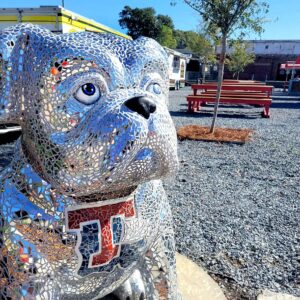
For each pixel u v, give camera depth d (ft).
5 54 3.17
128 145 2.88
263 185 13.32
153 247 4.44
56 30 19.48
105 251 3.54
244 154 17.90
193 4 20.79
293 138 22.09
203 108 36.65
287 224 9.91
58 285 3.65
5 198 3.49
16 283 3.48
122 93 3.08
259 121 28.68
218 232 9.28
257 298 6.56
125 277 4.18
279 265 7.78
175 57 66.08
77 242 3.42
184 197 11.86
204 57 83.56
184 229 9.41
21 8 19.33
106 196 3.45
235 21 20.45
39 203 3.38
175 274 4.75
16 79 3.22
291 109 38.52
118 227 3.59
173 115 30.86
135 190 3.74
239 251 8.31
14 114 3.26
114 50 3.28
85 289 3.81
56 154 3.10
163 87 3.66
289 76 106.22
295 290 6.92
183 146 19.39
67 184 3.13
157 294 4.65
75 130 3.04
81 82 3.02
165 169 3.27
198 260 7.89
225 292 6.81
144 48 3.42
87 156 2.97
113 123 2.88
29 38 3.16
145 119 3.00
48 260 3.47
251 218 10.27
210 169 15.25
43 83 3.04
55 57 2.99
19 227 3.41
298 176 14.49
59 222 3.38
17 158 3.60
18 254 3.43
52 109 3.05
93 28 23.09
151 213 3.94
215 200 11.65
